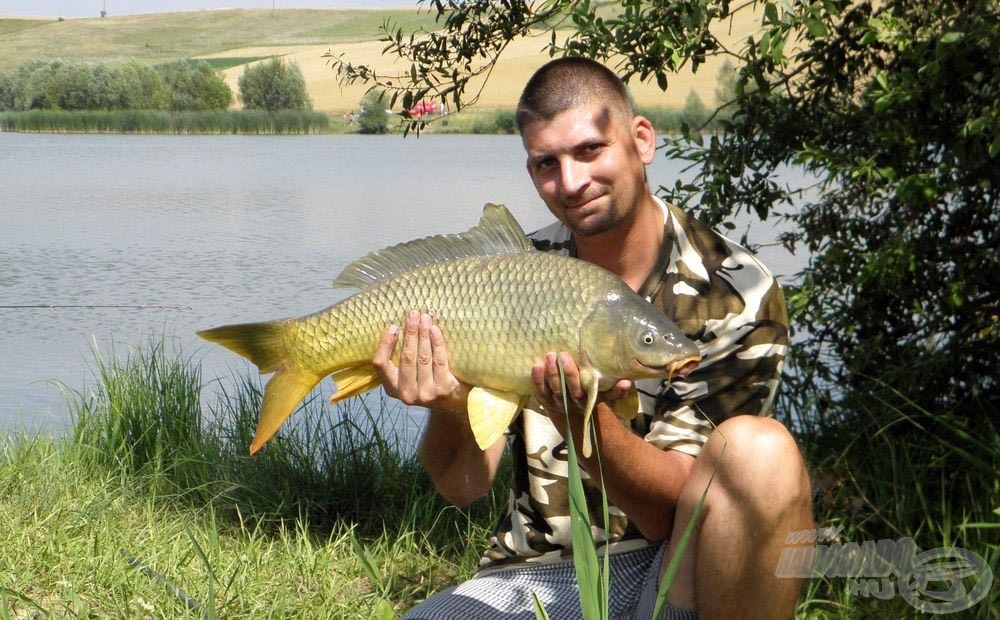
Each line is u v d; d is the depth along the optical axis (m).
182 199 12.27
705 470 1.65
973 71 2.67
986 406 2.84
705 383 1.79
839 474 2.64
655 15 2.82
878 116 2.96
